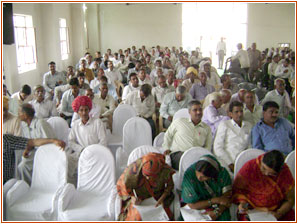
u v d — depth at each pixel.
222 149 3.27
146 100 5.26
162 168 2.72
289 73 9.15
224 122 3.32
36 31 9.30
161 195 2.78
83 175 3.06
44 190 3.10
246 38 18.80
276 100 5.17
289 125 3.30
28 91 5.00
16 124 3.50
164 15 17.69
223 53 16.55
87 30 16.78
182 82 6.61
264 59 13.27
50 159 3.14
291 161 3.03
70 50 13.65
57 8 10.91
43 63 10.04
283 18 18.66
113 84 7.43
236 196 2.63
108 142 4.29
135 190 2.73
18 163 3.48
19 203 2.84
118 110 4.72
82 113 3.53
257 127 3.27
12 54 6.87
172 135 3.47
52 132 3.55
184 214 2.58
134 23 17.61
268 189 2.57
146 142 3.96
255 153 2.91
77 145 3.58
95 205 2.84
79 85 5.68
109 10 17.33
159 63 9.60
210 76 7.03
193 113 3.30
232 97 4.68
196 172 2.50
